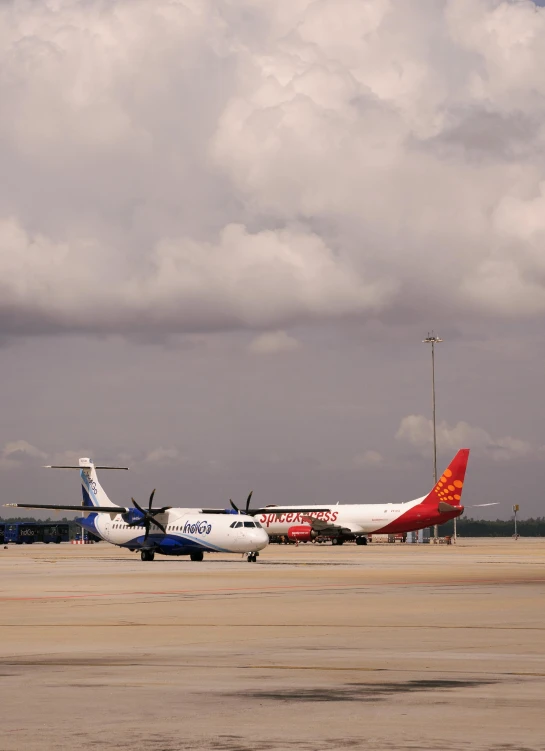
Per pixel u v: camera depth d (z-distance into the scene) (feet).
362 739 102.01
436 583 382.42
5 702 124.16
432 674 146.41
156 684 138.00
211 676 145.48
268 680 141.28
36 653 174.60
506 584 374.63
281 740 101.71
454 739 102.01
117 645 186.60
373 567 530.27
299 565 558.97
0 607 277.44
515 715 114.52
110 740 102.06
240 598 307.37
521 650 174.91
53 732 106.11
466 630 208.74
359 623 224.94
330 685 136.46
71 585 380.58
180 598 309.42
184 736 103.81
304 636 199.41
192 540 604.08
